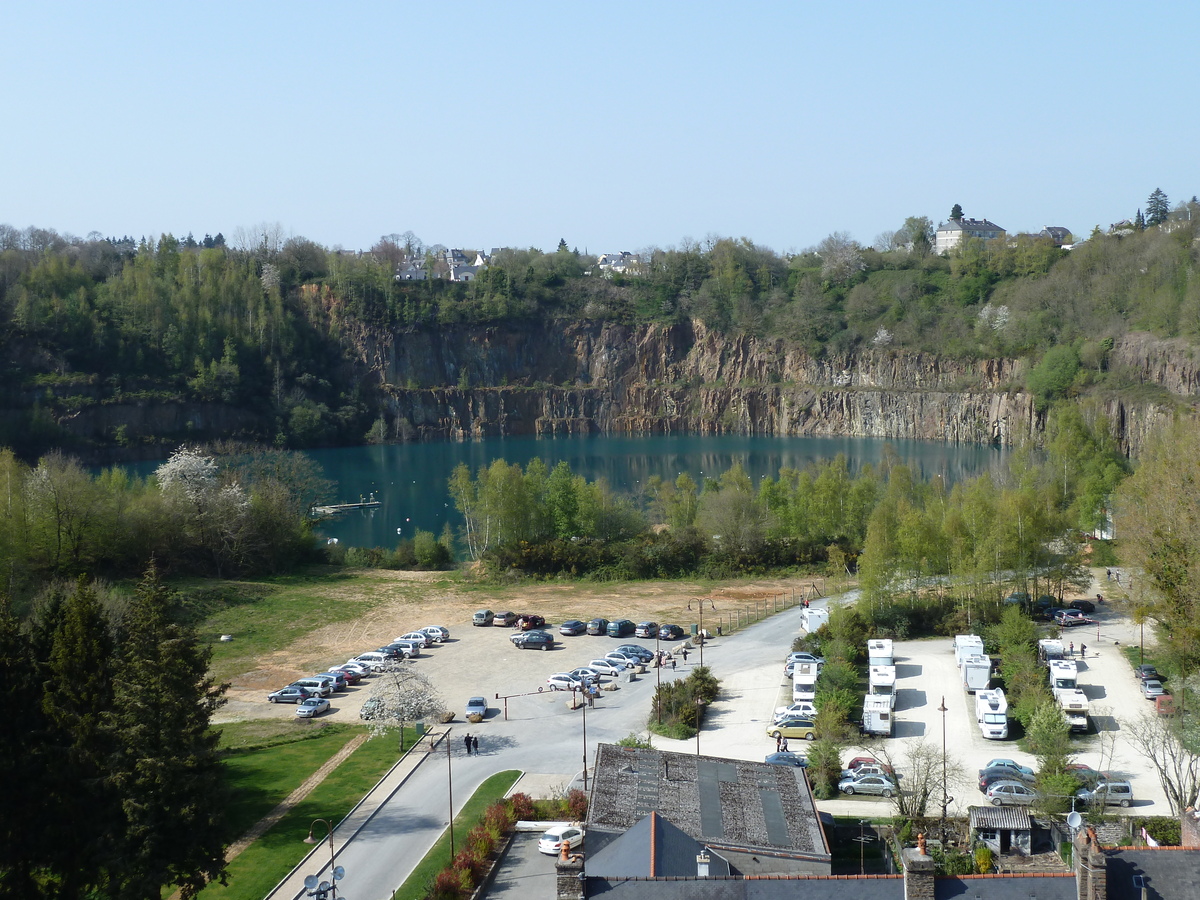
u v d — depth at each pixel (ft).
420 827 244.22
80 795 197.47
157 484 586.86
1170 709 306.55
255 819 248.73
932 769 262.88
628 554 532.73
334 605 475.72
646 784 215.72
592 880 152.56
